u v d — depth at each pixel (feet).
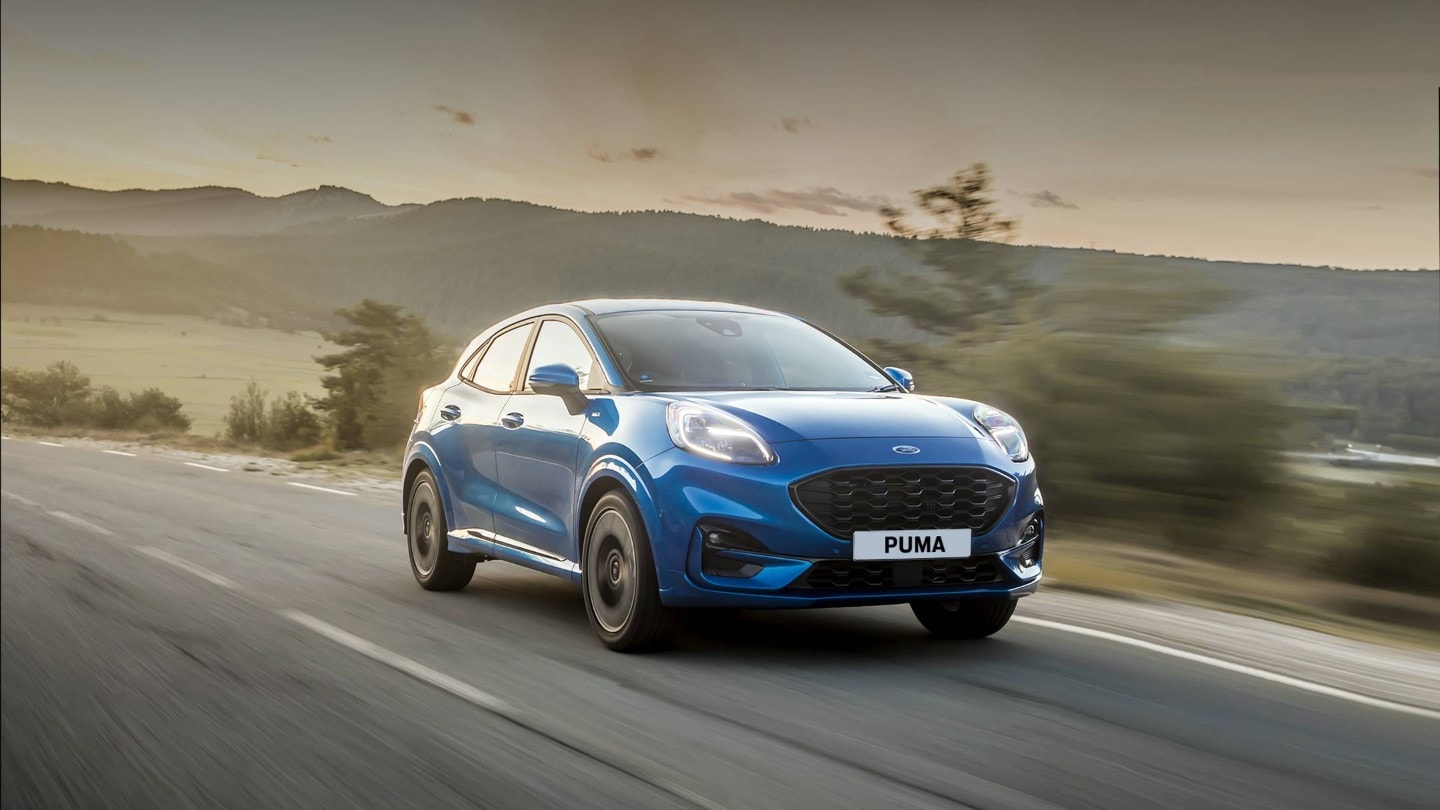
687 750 13.65
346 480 59.82
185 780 13.21
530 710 15.55
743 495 17.38
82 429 147.02
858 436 17.88
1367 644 20.94
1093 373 35.60
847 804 11.75
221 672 18.13
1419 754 13.57
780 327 22.81
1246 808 11.65
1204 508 34.09
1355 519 31.27
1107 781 12.46
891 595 17.54
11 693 17.31
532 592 25.57
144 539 34.50
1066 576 27.22
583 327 21.95
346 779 12.97
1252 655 19.03
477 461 23.72
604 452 19.24
